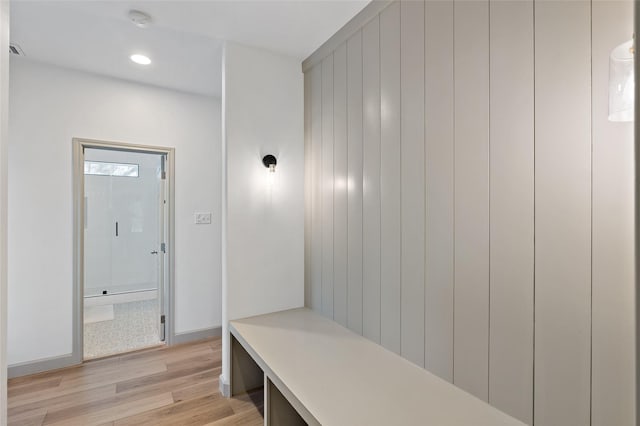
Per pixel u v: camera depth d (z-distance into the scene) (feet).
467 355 4.80
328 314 7.91
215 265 11.25
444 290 5.13
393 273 6.06
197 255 10.94
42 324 8.66
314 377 5.25
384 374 5.34
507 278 4.29
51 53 8.23
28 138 8.51
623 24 3.27
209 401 7.35
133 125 9.93
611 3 3.35
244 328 7.27
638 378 1.89
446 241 5.08
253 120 8.05
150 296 16.88
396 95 5.94
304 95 8.79
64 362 8.87
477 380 4.67
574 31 3.63
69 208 9.00
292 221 8.61
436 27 5.19
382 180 6.27
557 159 3.79
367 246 6.67
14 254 8.36
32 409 6.97
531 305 4.04
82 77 9.23
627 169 3.26
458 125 4.88
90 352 9.95
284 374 5.33
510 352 4.26
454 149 4.95
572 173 3.67
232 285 7.81
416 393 4.81
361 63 6.75
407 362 5.74
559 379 3.79
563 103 3.73
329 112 7.77
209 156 11.16
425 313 5.45
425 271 5.44
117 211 16.76
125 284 16.90
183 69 9.17
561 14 3.74
